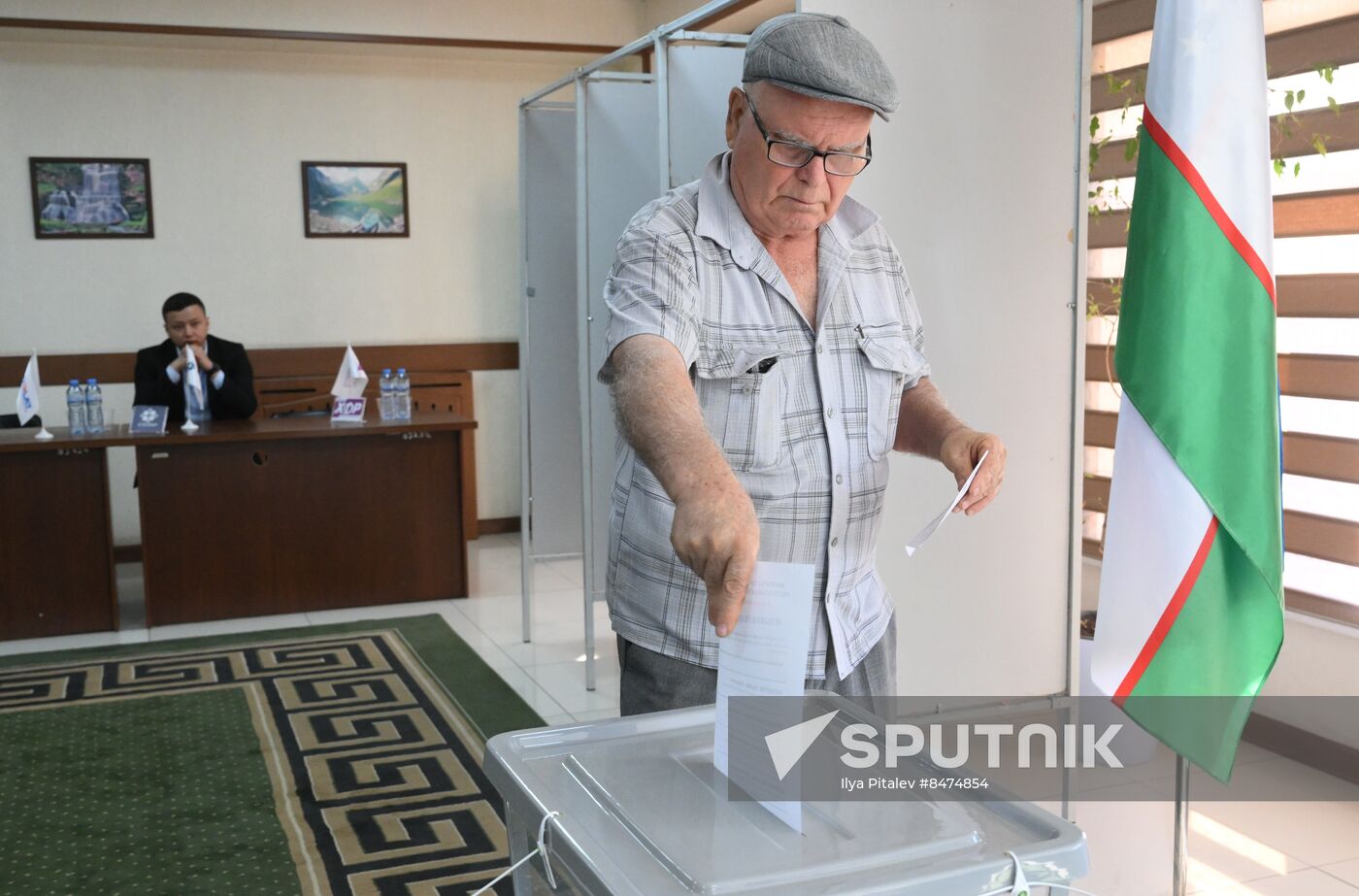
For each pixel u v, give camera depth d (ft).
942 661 9.64
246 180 22.20
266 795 10.78
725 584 3.23
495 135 23.52
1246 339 5.48
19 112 20.94
